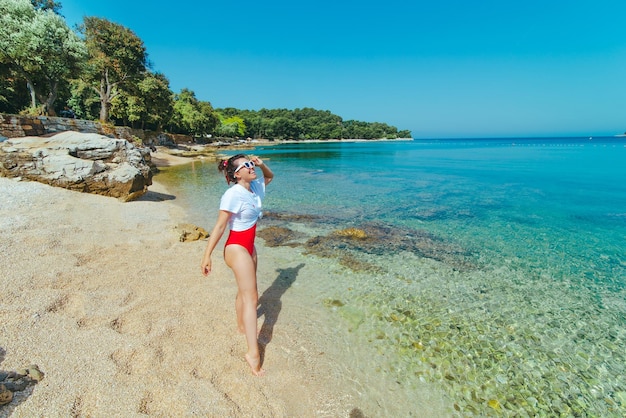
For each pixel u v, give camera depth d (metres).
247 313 3.58
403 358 4.27
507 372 4.11
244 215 3.45
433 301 5.74
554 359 4.36
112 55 31.83
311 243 8.46
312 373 3.87
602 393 3.81
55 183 10.68
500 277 6.73
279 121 140.38
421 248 8.32
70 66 21.86
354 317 5.14
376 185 18.64
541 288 6.30
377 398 3.60
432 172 25.84
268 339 4.43
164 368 3.49
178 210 11.29
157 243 7.46
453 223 10.62
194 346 3.96
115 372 3.28
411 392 3.72
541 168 28.64
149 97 39.38
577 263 7.48
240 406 3.20
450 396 3.71
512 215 11.69
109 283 5.19
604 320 5.26
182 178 20.11
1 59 19.70
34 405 2.73
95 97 41.34
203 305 4.93
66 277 5.09
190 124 70.06
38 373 3.05
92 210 9.39
